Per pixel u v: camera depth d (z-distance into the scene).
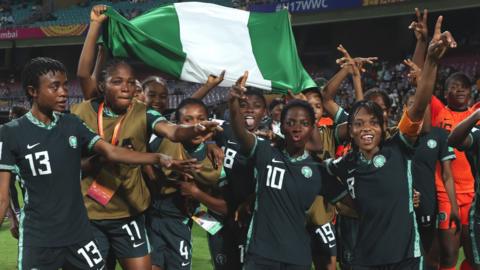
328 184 3.17
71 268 2.90
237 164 3.50
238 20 4.41
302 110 3.08
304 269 3.07
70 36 23.88
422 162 4.16
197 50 4.18
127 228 3.36
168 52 4.08
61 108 2.84
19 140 2.77
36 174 2.77
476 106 4.59
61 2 27.50
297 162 3.12
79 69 3.52
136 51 3.96
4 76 29.12
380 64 18.88
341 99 17.48
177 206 3.65
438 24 2.85
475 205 3.39
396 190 2.96
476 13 18.56
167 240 3.64
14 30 25.31
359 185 3.02
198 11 4.36
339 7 17.14
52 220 2.78
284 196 3.07
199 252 5.95
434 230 4.28
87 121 3.34
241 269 3.70
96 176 3.26
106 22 3.81
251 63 4.29
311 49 22.06
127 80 3.27
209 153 3.57
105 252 3.35
